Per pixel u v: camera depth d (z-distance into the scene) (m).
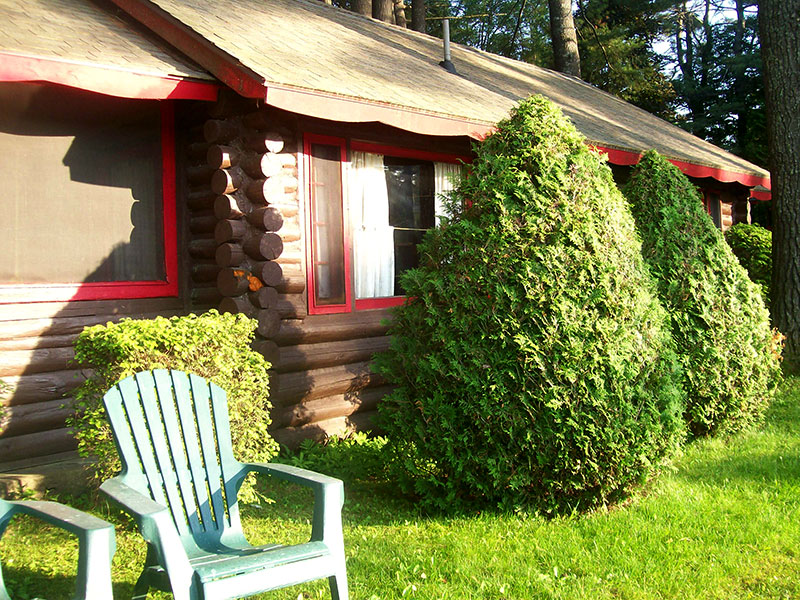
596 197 4.87
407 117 6.53
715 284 6.59
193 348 4.40
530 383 4.52
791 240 10.01
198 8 7.53
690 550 4.14
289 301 6.41
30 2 6.34
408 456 5.05
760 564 4.02
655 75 30.20
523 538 4.34
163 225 6.38
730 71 28.52
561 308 4.53
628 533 4.38
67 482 5.11
